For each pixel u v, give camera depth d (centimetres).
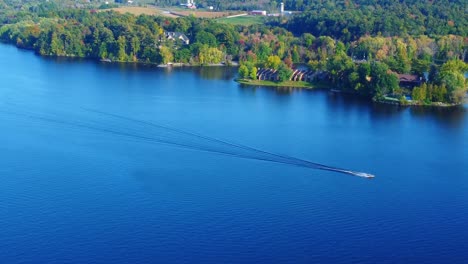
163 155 12112
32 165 11356
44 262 8269
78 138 12988
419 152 12769
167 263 8306
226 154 12294
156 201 9988
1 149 12156
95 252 8512
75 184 10562
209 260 8406
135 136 13250
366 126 14725
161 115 15038
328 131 14162
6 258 8325
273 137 13500
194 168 11456
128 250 8575
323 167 11712
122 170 11231
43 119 14312
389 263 8494
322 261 8488
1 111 14862
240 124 14512
